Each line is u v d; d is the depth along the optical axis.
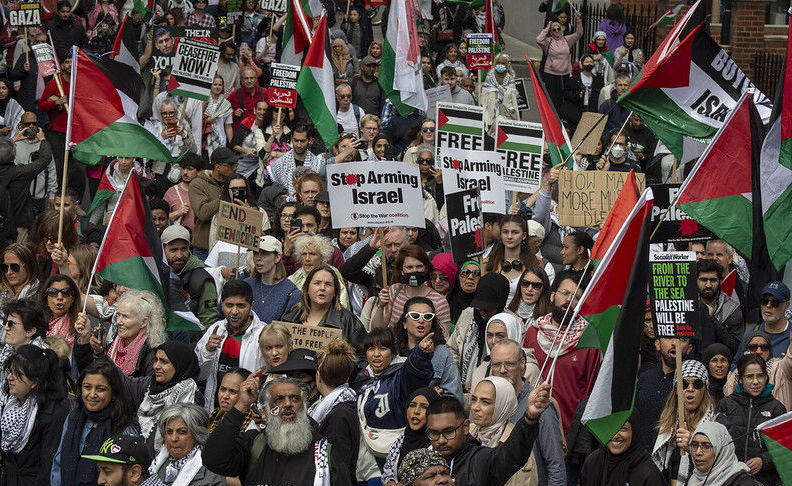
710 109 11.04
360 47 23.27
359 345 9.50
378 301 10.02
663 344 8.80
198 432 7.78
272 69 15.94
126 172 13.88
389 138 16.30
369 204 10.37
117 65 10.74
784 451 7.78
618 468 7.68
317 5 20.73
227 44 18.31
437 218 13.16
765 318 9.84
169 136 15.07
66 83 16.69
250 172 16.41
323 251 10.45
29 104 18.22
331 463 7.19
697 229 10.55
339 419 7.96
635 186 9.03
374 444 8.01
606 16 22.33
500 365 8.09
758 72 22.61
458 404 7.13
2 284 10.68
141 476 7.83
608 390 7.25
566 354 9.05
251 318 9.59
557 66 21.55
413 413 7.60
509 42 27.09
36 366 8.64
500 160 11.42
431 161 13.47
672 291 7.85
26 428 8.62
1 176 14.16
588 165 15.84
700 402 8.48
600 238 9.12
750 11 22.86
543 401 6.74
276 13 21.69
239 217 10.42
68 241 11.22
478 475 7.00
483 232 10.88
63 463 8.38
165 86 17.14
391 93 16.45
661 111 11.13
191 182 13.08
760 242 9.66
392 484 6.69
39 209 15.25
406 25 16.33
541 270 9.60
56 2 21.09
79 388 8.61
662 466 8.49
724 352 9.13
